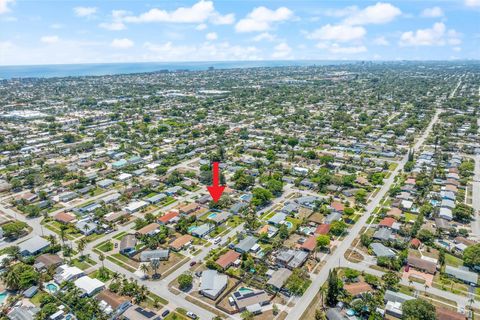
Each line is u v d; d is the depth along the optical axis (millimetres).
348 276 130125
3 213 190000
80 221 177000
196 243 159000
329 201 198875
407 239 159375
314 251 150625
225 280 130000
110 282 131625
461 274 132625
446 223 171250
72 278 132125
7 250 146625
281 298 123000
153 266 135500
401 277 133625
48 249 150875
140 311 114250
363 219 180250
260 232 167250
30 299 123375
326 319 112438
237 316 114375
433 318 106125
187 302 121375
